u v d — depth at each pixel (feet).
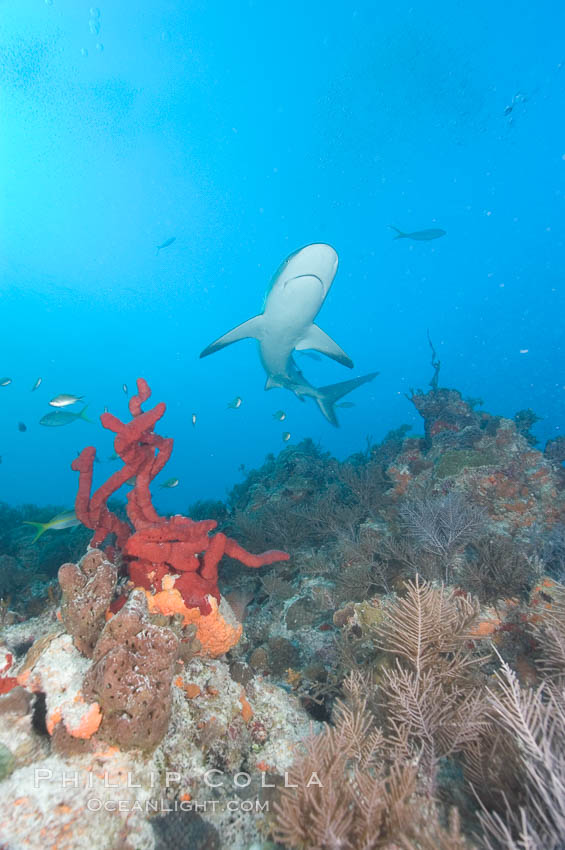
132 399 11.83
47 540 31.63
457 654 10.62
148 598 10.48
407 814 6.55
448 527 18.07
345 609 16.94
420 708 9.34
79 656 9.37
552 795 6.66
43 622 13.30
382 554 19.66
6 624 15.48
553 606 12.30
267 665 15.51
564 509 21.62
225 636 11.00
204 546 10.53
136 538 10.27
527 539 19.83
